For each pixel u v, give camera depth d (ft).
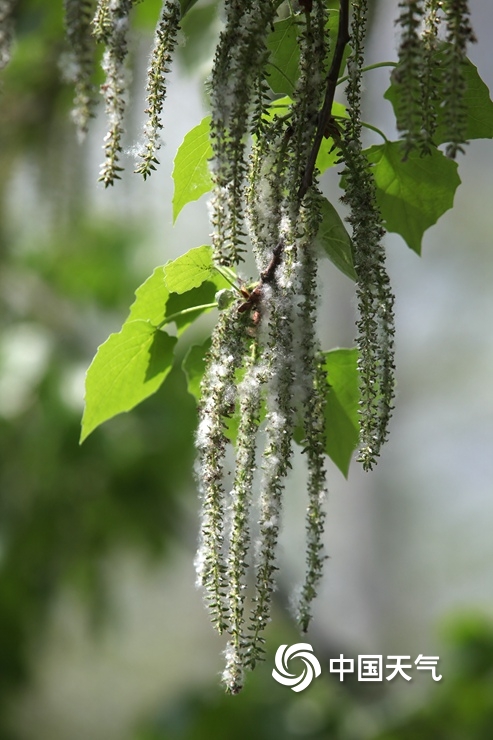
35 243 25.04
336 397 10.09
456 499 54.34
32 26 16.71
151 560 24.39
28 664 24.08
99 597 24.40
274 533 7.39
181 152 9.06
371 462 7.52
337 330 38.99
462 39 6.45
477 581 52.29
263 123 7.82
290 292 7.53
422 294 55.01
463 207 54.24
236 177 7.08
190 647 48.88
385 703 18.90
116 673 47.57
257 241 7.82
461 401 55.62
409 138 6.47
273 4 7.85
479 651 18.20
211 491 7.45
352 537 46.44
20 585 23.48
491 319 54.44
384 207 10.21
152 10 12.27
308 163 7.57
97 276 26.25
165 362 10.19
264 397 8.00
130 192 19.43
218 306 8.21
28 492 23.00
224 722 19.10
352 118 7.82
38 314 25.27
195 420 23.22
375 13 13.07
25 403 22.80
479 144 53.52
